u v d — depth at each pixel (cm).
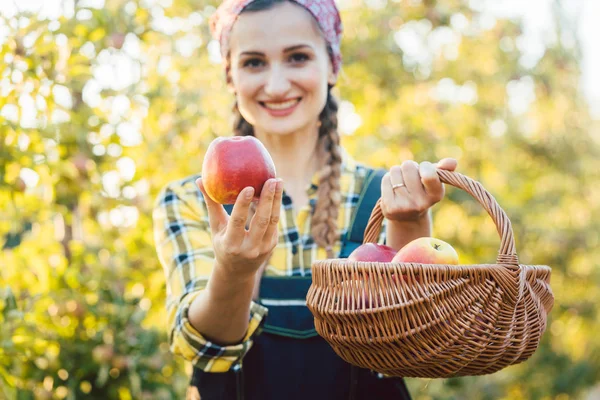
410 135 510
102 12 282
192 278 179
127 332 292
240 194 136
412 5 518
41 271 291
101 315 289
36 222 297
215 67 362
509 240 142
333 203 192
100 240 317
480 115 570
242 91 195
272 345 179
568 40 635
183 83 350
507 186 628
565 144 689
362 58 480
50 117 269
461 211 563
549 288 159
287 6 192
